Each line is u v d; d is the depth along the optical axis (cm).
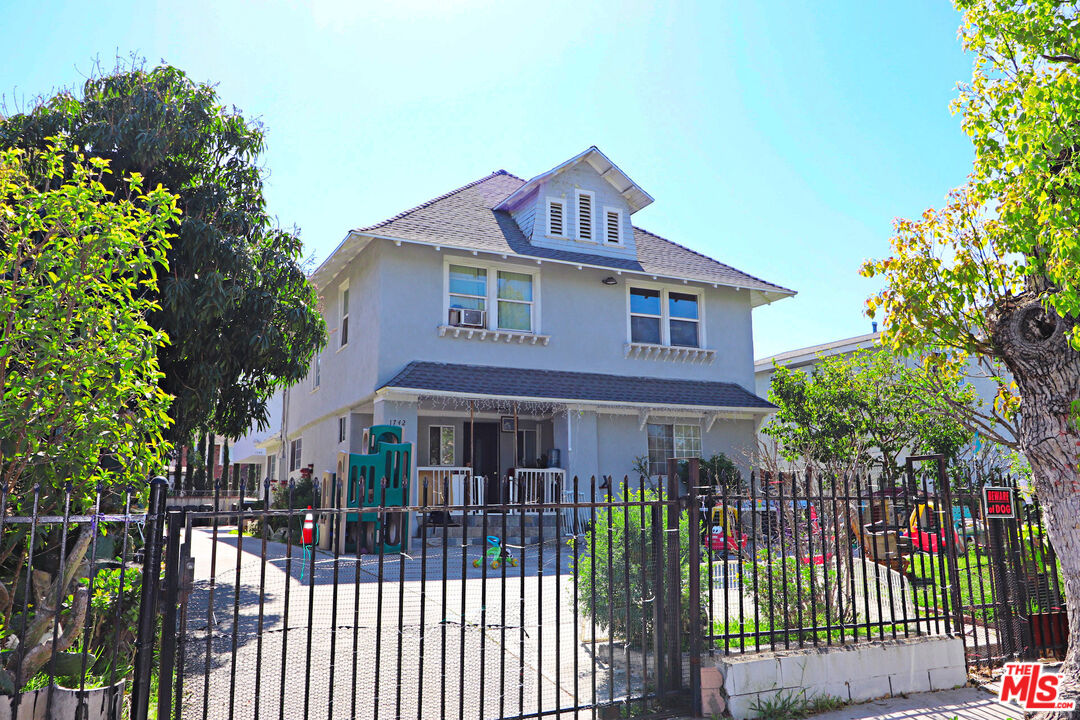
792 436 1836
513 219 1984
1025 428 586
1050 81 545
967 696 585
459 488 1554
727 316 2055
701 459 1842
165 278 1070
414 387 1533
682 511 582
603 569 663
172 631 415
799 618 582
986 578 984
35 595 588
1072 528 550
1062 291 509
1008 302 603
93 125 1050
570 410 1725
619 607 650
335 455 1891
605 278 1905
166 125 1108
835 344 2483
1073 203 503
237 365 1180
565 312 1842
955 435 1603
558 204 1895
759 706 530
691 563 543
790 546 744
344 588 902
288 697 537
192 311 1040
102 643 565
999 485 699
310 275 1848
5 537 552
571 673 613
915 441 1680
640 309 1962
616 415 1816
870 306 721
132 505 580
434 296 1697
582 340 1850
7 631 478
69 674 504
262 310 1173
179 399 1106
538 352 1789
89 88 1118
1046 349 559
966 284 650
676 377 1952
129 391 524
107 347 506
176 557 421
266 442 2853
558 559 495
